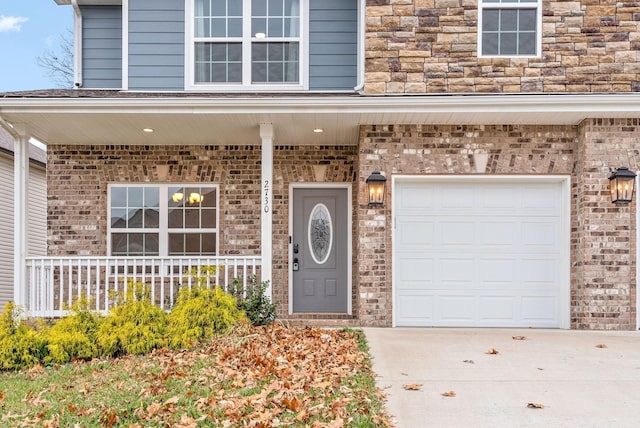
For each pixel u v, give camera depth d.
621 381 5.33
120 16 10.34
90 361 6.51
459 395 4.93
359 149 8.48
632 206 8.07
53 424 4.30
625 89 8.13
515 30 8.30
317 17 9.48
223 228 9.70
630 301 8.04
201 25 9.43
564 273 8.42
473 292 8.52
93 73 10.28
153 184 9.84
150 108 7.61
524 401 4.78
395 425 4.25
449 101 7.62
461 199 8.59
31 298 8.05
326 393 4.80
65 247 9.57
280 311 9.55
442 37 8.26
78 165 9.65
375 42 8.27
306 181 9.70
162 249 9.79
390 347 6.74
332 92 9.00
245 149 9.75
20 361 6.32
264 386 5.00
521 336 7.47
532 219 8.55
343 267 9.77
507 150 8.38
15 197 8.06
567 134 8.40
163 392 5.00
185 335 6.76
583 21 8.21
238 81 9.39
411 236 8.54
